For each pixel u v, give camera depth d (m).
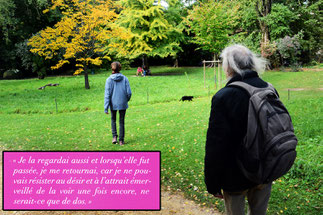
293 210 2.83
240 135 1.68
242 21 26.19
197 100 12.26
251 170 1.62
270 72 21.91
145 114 9.45
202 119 7.76
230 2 15.83
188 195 3.38
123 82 5.62
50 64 32.72
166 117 8.52
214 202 3.16
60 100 14.88
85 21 17.84
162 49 27.72
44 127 8.27
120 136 5.86
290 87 13.20
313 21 27.92
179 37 28.72
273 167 1.60
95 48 19.25
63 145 6.09
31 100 14.95
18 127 8.38
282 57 24.44
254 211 1.90
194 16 14.83
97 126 8.09
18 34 30.38
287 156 1.58
